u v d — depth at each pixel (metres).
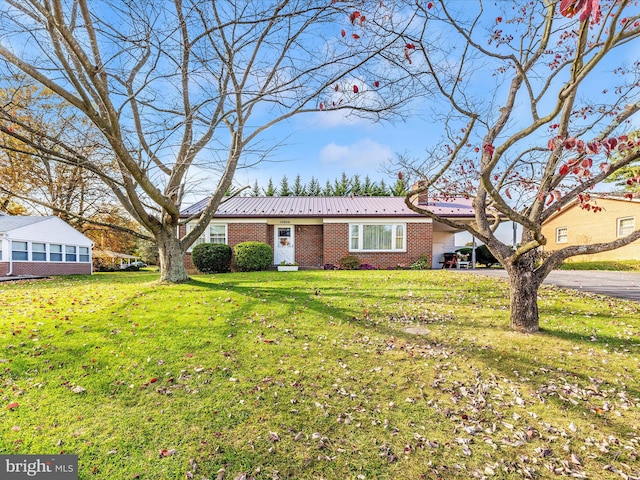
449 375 4.01
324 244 15.33
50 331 5.08
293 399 3.50
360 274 11.42
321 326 5.65
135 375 3.92
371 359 4.45
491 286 8.67
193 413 3.24
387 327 5.64
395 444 2.86
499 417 3.22
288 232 16.11
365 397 3.56
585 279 10.30
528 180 5.41
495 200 4.07
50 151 6.20
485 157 5.49
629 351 4.46
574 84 3.32
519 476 2.50
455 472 2.54
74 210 20.33
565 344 4.72
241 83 6.73
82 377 3.84
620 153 3.08
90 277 14.25
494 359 4.38
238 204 17.47
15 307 6.72
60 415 3.15
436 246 18.34
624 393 3.54
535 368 4.12
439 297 7.58
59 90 5.12
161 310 6.25
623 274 11.89
